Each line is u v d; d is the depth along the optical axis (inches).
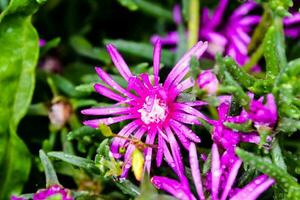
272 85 9.1
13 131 10.8
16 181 10.8
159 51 9.7
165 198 8.8
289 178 8.6
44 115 11.5
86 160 9.8
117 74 11.6
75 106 11.3
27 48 11.0
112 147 9.4
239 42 11.9
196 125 10.1
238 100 8.9
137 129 9.7
